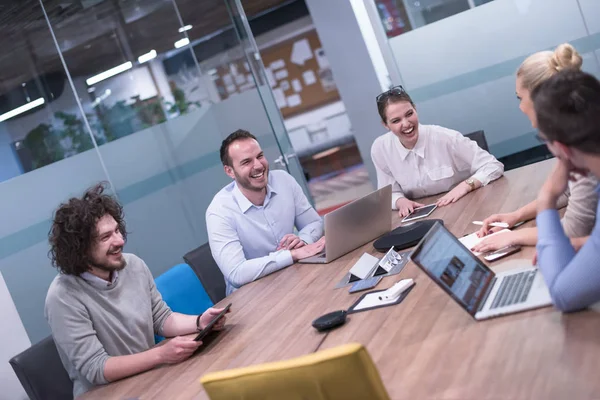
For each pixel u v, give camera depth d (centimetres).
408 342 171
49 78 468
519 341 149
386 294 208
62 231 248
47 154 464
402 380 151
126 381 234
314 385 127
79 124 476
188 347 229
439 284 170
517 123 496
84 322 249
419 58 511
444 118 514
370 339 182
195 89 514
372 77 545
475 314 170
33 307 453
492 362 144
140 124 497
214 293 331
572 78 147
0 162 448
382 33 520
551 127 148
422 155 344
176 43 508
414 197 357
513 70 489
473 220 259
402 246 261
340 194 923
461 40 496
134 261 278
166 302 311
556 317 154
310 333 206
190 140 514
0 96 452
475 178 313
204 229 523
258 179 327
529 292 171
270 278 299
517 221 233
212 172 525
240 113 526
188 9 508
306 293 252
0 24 454
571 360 133
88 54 481
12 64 456
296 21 954
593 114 143
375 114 559
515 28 482
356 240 288
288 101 984
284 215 344
